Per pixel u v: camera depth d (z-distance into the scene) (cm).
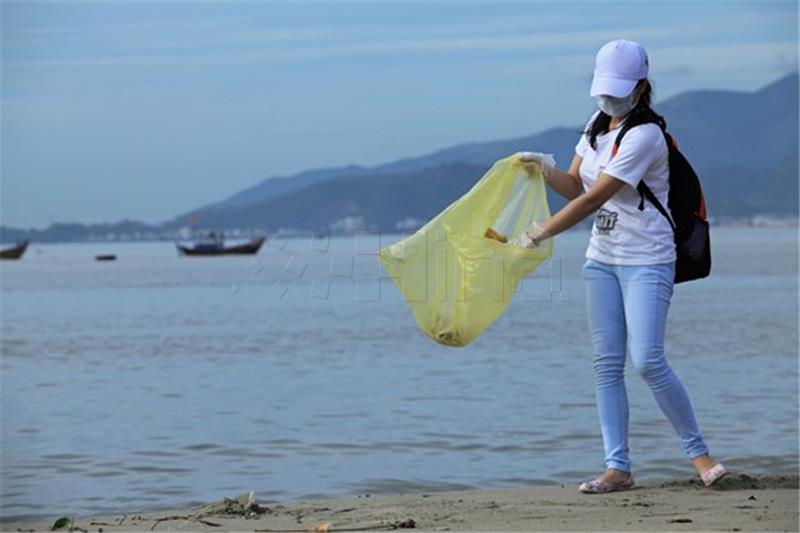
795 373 1498
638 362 654
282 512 632
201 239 15138
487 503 649
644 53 638
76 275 7531
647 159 635
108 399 1353
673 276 655
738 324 2356
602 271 664
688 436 672
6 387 1488
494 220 680
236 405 1280
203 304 3672
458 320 657
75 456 967
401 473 877
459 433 1056
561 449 969
